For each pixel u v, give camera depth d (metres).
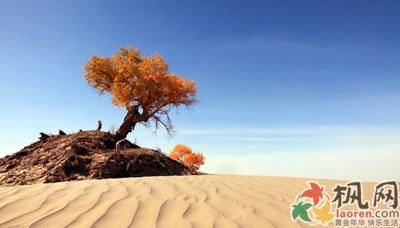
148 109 23.97
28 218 3.71
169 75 24.31
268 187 5.74
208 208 4.25
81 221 3.66
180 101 24.69
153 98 23.97
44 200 4.35
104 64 23.81
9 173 17.95
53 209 4.02
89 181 5.82
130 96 23.05
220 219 3.86
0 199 4.37
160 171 20.53
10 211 3.92
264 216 4.05
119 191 4.88
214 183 5.91
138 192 4.86
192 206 4.30
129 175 18.83
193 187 5.41
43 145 21.56
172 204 4.33
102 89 24.77
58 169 17.77
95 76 24.02
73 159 18.52
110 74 24.11
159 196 4.69
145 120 24.14
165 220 3.76
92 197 4.53
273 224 3.80
